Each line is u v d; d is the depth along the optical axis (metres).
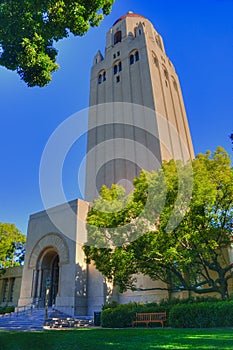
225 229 16.56
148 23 43.97
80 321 19.62
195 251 15.32
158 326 15.09
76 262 24.11
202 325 12.82
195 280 18.41
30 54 8.94
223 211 16.16
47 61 9.41
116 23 46.38
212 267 16.62
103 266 17.20
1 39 8.92
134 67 37.69
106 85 40.56
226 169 16.48
